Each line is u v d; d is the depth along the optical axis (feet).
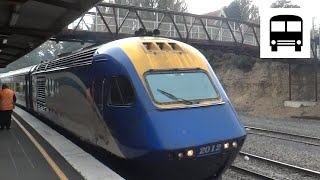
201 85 27.99
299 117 93.66
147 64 27.02
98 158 33.06
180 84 27.20
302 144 53.47
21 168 28.17
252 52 107.14
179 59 28.53
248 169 37.78
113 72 27.73
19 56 92.12
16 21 45.34
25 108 83.30
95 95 30.17
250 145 52.85
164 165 23.99
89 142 32.94
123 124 26.05
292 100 113.29
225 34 138.92
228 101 28.32
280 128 72.74
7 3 37.60
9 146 36.91
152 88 26.02
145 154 24.20
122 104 26.50
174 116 24.88
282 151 48.19
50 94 49.16
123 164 27.35
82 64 33.76
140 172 25.85
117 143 26.84
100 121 29.50
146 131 24.22
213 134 25.07
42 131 46.73
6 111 48.73
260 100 122.01
